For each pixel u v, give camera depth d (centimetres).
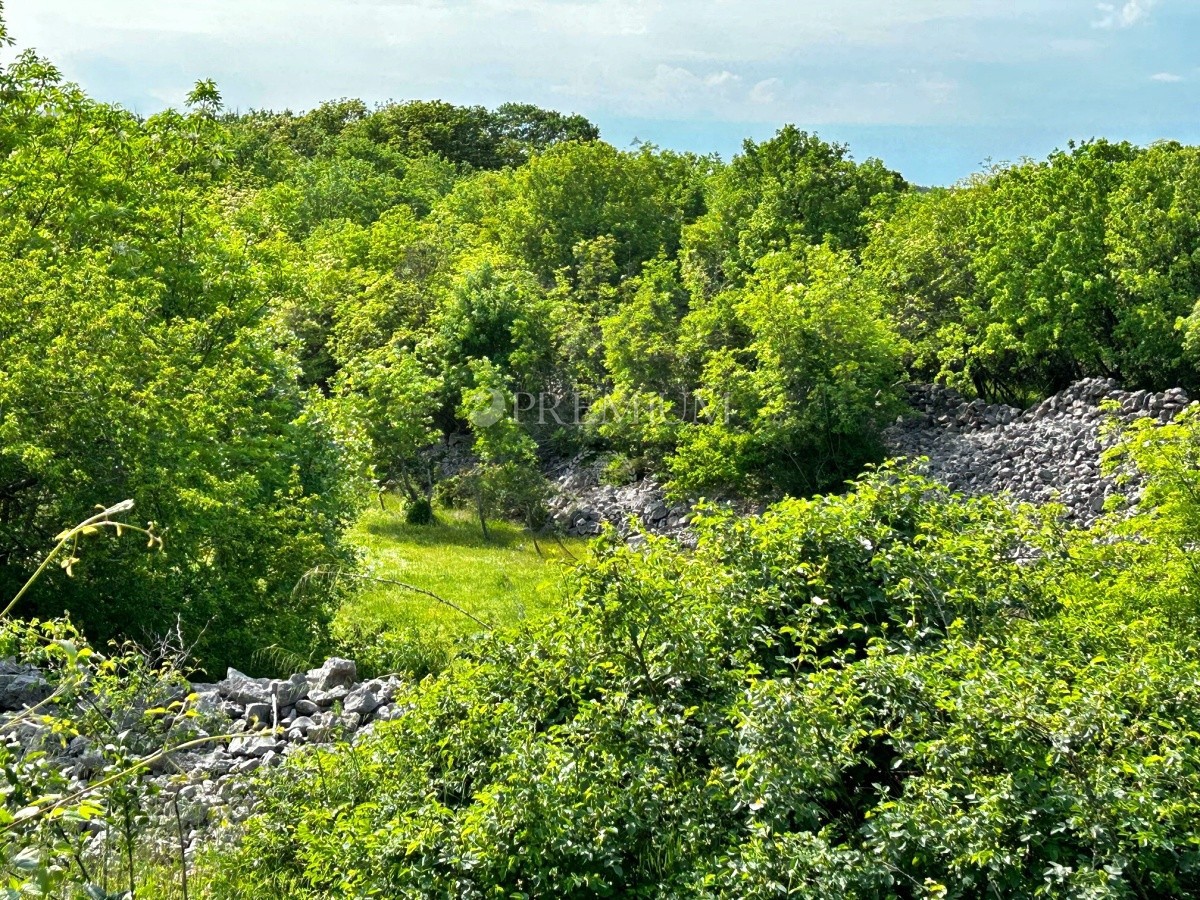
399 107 11850
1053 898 601
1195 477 1292
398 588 2672
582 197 6775
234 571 1859
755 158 6756
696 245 6272
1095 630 993
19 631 716
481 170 11088
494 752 884
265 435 2267
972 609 1016
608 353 4725
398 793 845
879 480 1164
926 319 4741
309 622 1925
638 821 741
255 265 2931
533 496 3994
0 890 403
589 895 714
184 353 1961
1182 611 1166
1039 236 4378
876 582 1030
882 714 779
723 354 4162
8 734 909
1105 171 4766
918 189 8100
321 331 5322
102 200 2548
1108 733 689
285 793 914
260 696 1349
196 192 2959
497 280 5306
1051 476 3331
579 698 891
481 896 696
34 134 2581
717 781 769
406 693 1041
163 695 788
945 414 4066
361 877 720
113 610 1639
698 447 3912
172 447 1647
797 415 3841
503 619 2266
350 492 2592
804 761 715
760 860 651
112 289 1936
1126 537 1505
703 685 904
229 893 799
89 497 1598
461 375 4978
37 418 1592
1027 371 4828
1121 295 4253
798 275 4353
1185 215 4094
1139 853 621
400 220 6550
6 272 1730
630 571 928
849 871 636
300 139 11312
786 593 975
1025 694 709
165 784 993
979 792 661
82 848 606
